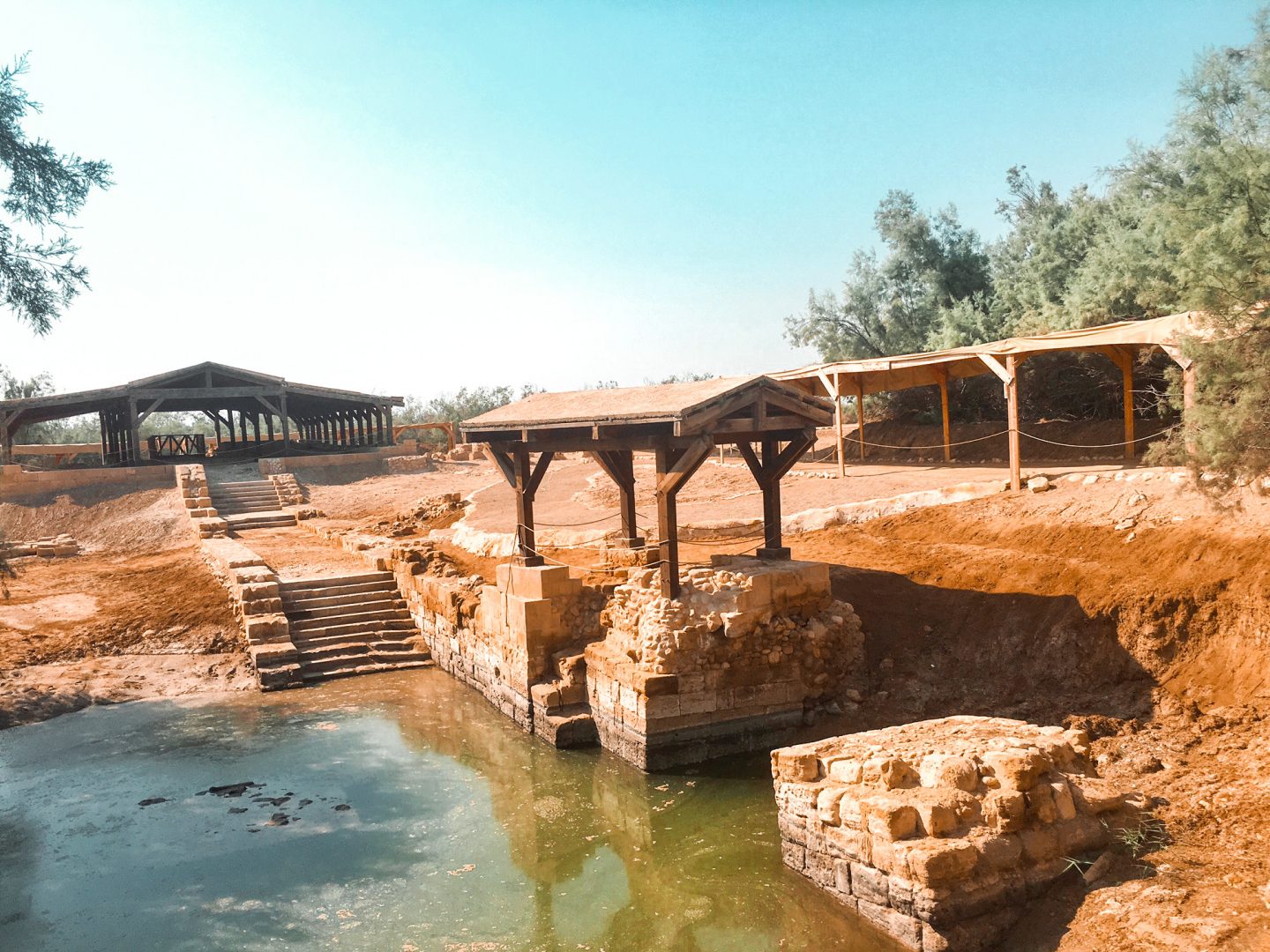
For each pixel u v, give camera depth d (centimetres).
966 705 1124
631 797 1074
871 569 1420
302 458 3659
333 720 1438
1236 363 1012
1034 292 2945
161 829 1042
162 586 2125
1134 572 1162
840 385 2534
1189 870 691
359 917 836
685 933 775
